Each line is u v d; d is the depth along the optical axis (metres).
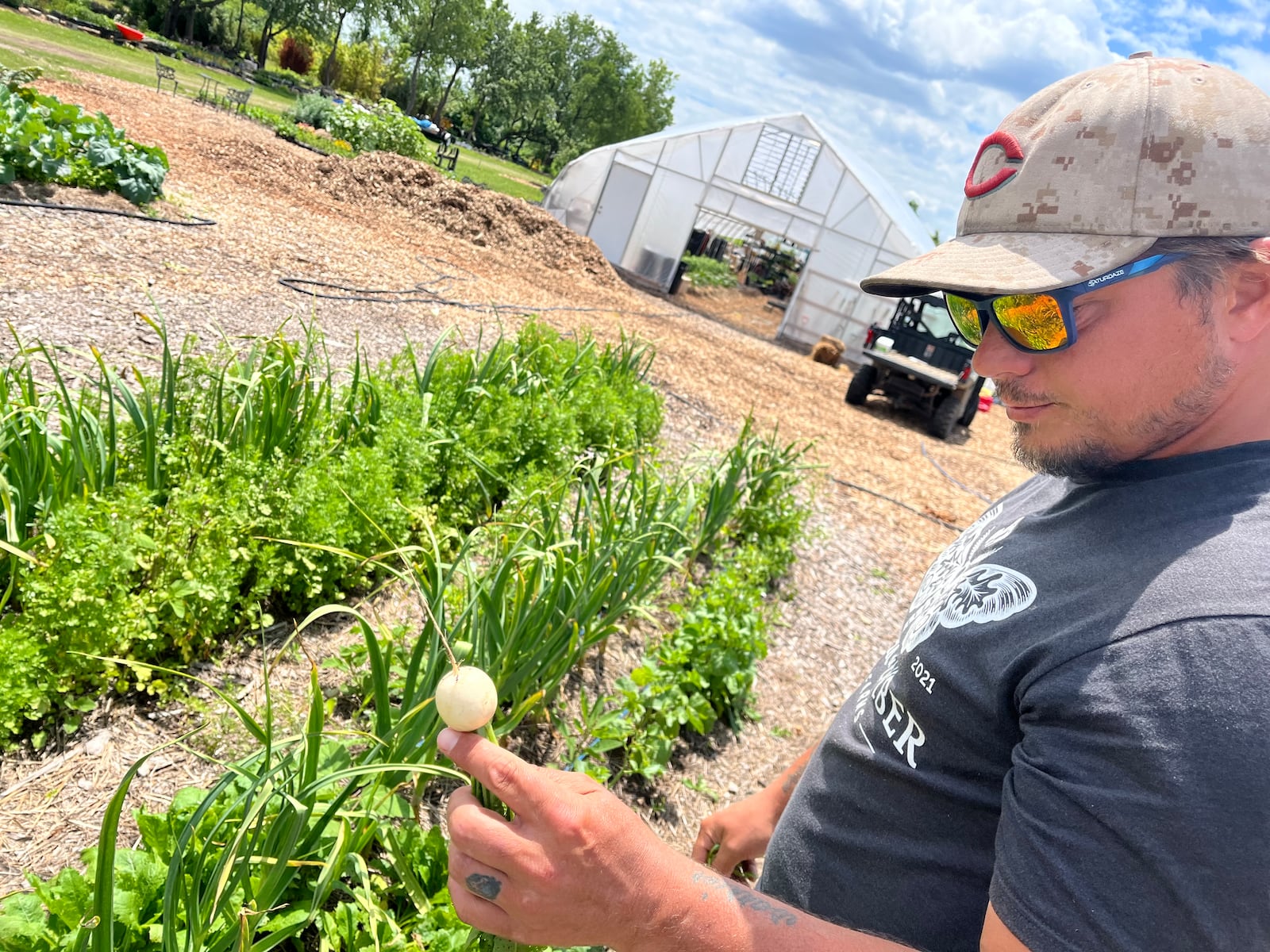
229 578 2.72
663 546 3.61
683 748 3.44
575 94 85.12
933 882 1.09
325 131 24.09
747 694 3.82
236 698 2.62
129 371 4.63
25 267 5.66
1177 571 0.86
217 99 22.41
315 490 3.14
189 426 3.21
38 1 33.41
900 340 13.73
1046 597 0.99
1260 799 0.70
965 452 12.69
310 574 3.08
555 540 2.84
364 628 1.74
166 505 2.97
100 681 2.43
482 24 68.12
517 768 0.82
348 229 11.26
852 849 1.20
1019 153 1.03
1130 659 0.82
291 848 1.52
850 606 5.59
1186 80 0.93
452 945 1.84
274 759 1.65
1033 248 0.98
